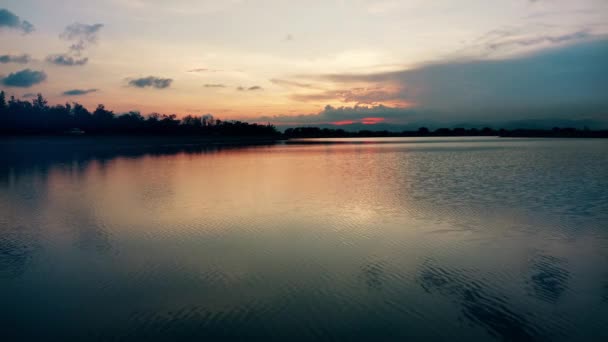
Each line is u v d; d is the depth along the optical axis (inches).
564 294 375.9
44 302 361.4
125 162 1879.9
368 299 366.0
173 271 431.2
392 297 369.4
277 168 1556.3
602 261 457.4
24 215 700.7
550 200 803.4
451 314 339.0
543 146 3599.9
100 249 506.6
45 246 520.7
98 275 421.7
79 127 7091.5
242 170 1477.6
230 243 528.7
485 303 358.3
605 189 935.0
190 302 360.2
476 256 476.7
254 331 311.6
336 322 325.4
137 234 573.0
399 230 588.7
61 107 7805.1
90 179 1210.6
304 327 317.7
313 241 535.8
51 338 303.9
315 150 3193.9
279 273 425.7
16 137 5152.6
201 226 615.5
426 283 400.5
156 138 6166.3
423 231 582.2
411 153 2598.4
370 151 2967.5
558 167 1471.5
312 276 417.4
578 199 811.4
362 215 686.5
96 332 311.7
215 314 338.3
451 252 491.5
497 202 789.2
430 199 829.8
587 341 299.4
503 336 305.9
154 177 1256.2
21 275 422.9
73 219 668.1
